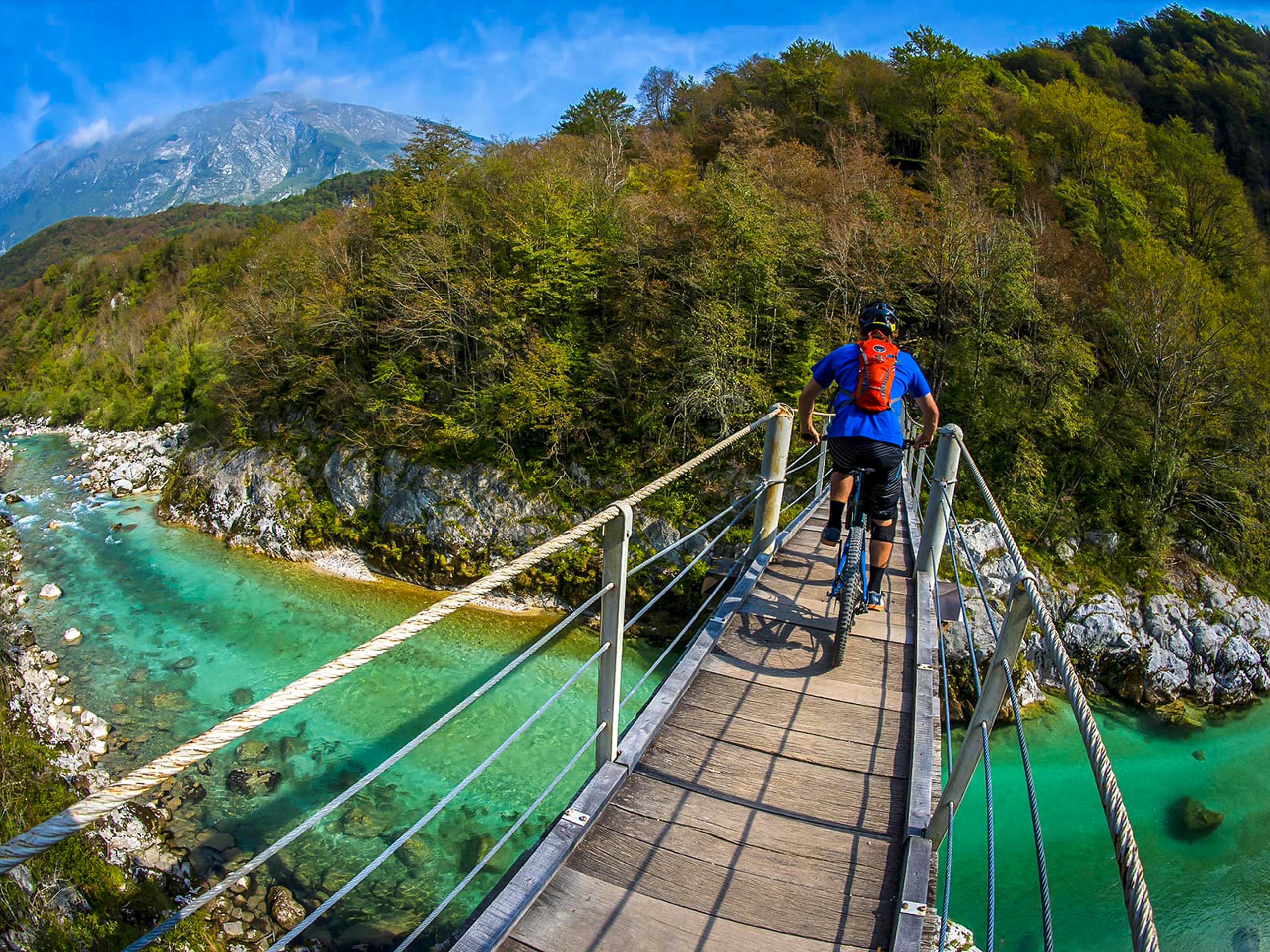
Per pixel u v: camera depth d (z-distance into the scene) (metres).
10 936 9.36
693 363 22.11
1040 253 25.67
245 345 29.67
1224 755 15.63
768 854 2.91
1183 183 36.53
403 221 29.28
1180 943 10.77
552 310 25.25
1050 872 11.72
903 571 6.34
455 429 23.19
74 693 15.91
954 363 23.58
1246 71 56.94
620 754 3.40
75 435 52.19
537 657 17.52
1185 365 21.52
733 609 5.13
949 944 8.72
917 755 3.41
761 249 22.62
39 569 23.36
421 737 2.06
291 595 21.59
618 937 2.49
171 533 27.19
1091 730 1.67
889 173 32.00
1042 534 20.95
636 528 21.53
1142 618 19.23
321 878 10.41
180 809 11.77
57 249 156.25
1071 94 39.28
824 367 4.67
